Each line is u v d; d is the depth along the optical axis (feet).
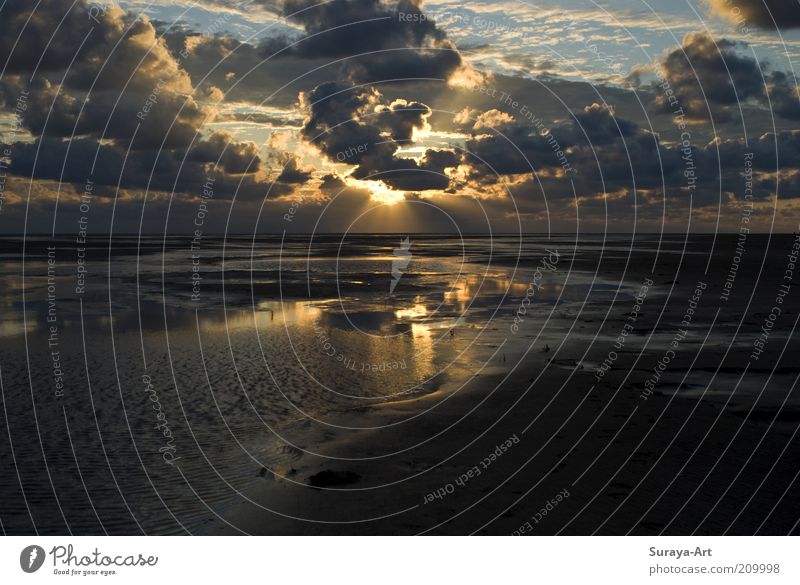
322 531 34.12
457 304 116.78
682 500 36.29
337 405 56.39
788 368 65.46
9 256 263.29
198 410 55.01
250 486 40.06
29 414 53.78
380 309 111.14
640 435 46.09
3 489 40.14
